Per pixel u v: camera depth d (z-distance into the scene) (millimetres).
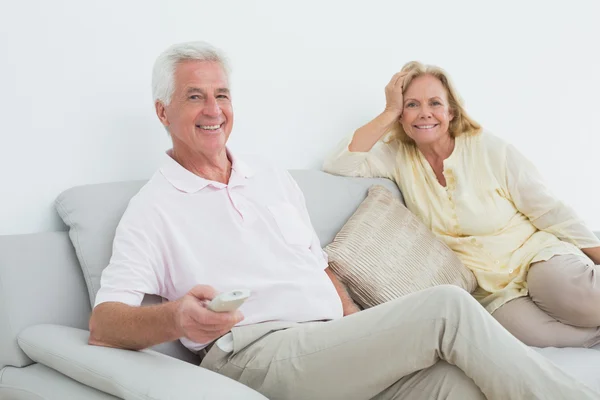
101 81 1896
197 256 1591
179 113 1702
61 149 1809
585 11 3580
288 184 1865
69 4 1824
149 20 2010
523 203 2281
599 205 3707
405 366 1293
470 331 1251
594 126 3678
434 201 2311
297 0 2412
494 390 1233
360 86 2645
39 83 1765
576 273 1993
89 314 1635
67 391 1335
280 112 2375
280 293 1623
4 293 1516
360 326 1344
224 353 1479
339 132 2574
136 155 1982
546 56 3416
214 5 2178
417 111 2301
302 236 1745
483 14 3121
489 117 3189
